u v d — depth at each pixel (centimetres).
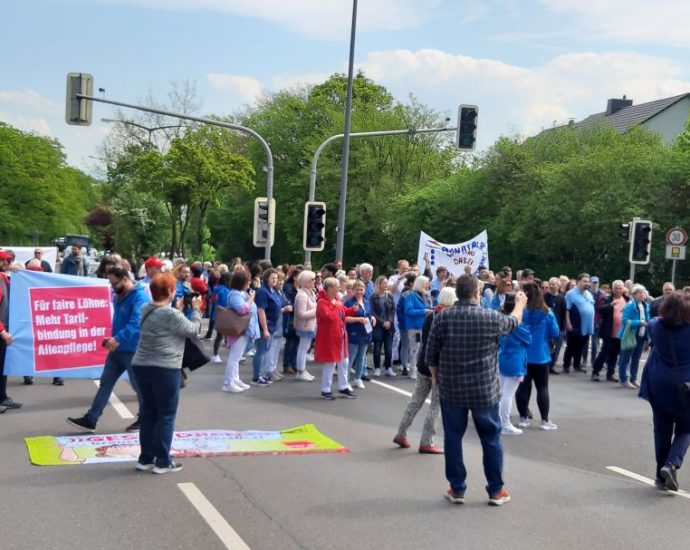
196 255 4166
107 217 6725
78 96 1736
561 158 3641
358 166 4519
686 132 3909
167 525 560
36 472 686
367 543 539
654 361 732
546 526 593
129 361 838
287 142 5188
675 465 702
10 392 1082
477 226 3638
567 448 886
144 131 4634
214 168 3859
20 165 6059
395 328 1477
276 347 1274
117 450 768
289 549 522
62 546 515
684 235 2153
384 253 4522
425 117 4606
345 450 810
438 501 644
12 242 6169
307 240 1995
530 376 992
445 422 643
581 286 1538
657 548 555
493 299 1415
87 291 1070
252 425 920
